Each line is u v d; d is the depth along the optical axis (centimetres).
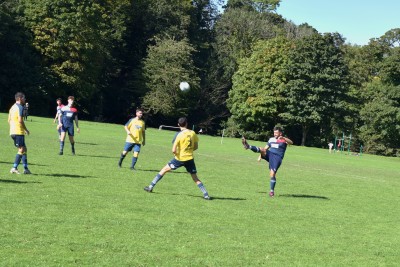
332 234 1109
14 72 6881
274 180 1588
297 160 3672
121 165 1984
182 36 8744
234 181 1888
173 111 8075
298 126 8062
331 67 7406
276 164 1584
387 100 6512
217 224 1091
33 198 1174
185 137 1398
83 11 7100
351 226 1223
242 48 8888
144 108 8119
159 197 1354
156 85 8025
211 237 974
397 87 6400
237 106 8025
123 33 8275
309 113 7481
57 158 2020
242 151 3853
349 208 1506
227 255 863
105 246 852
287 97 7538
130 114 8731
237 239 980
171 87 7912
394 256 964
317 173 2647
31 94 7012
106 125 5778
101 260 780
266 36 9162
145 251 845
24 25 7056
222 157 3058
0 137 2675
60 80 7306
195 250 875
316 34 7425
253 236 1016
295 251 934
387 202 1730
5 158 1848
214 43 9019
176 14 8762
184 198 1377
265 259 862
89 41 7181
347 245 1020
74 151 2228
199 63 8756
